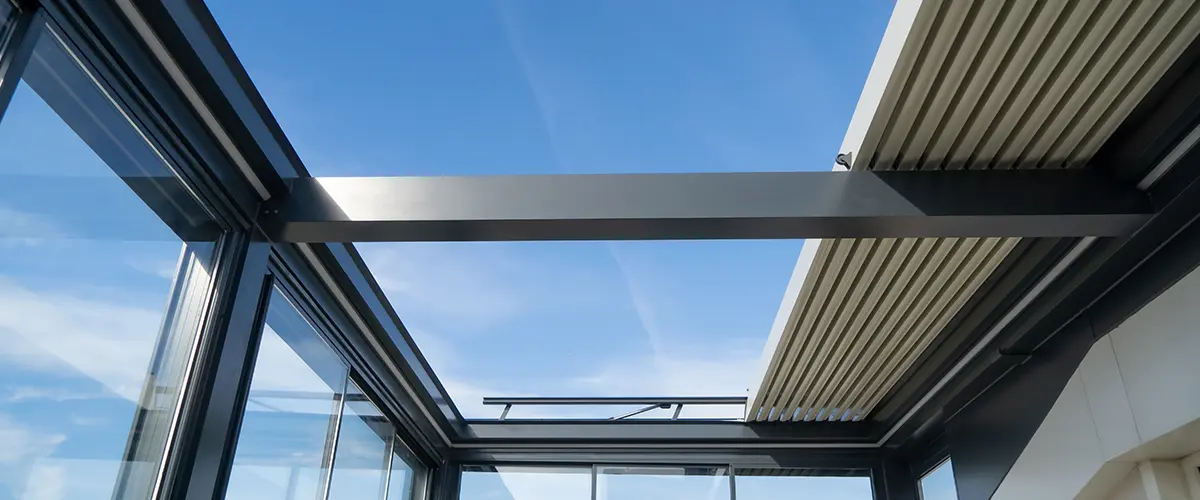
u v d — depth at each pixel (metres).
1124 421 3.31
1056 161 2.83
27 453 1.82
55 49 1.94
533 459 5.77
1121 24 2.26
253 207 2.83
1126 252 3.08
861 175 2.83
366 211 2.84
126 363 2.19
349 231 2.88
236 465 2.79
